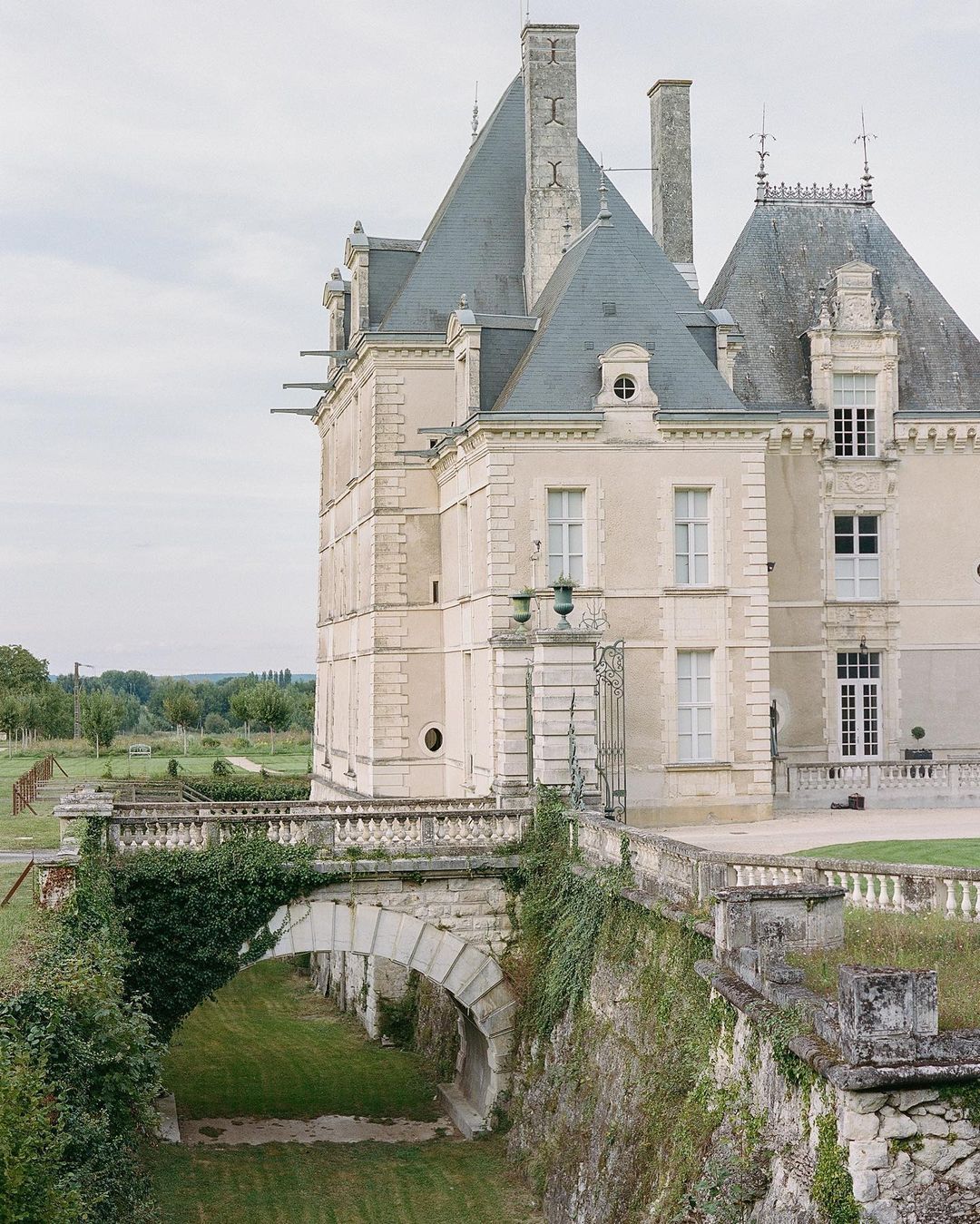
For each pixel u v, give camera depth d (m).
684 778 34.28
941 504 41.84
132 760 76.94
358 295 41.88
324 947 27.94
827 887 18.19
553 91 39.81
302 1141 28.75
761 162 45.47
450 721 38.78
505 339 36.06
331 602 50.06
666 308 35.53
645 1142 19.69
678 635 34.41
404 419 39.81
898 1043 14.08
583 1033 24.44
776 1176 15.45
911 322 43.53
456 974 28.39
